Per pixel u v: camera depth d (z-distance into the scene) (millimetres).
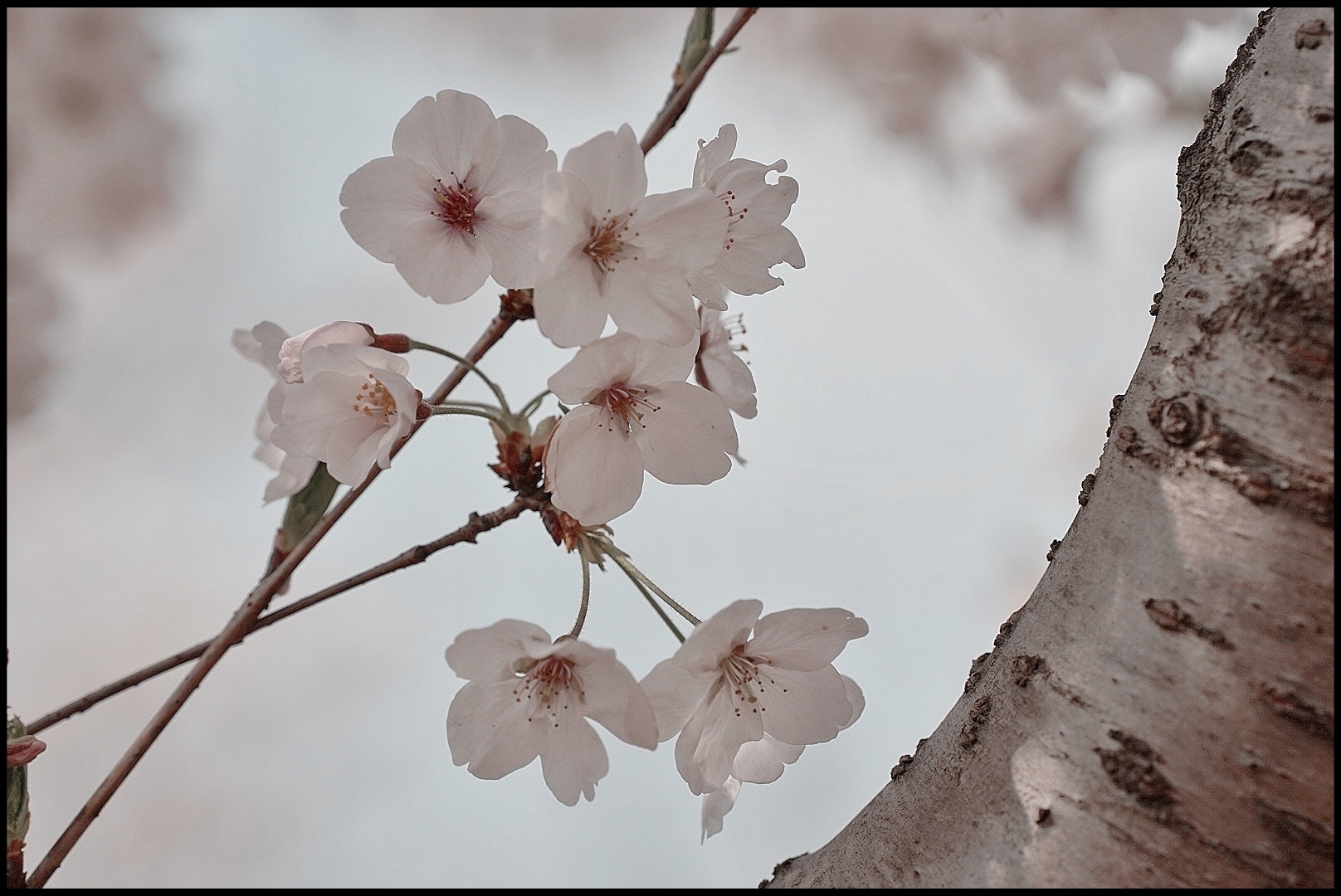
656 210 575
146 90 1252
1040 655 559
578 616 591
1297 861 539
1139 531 555
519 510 603
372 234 595
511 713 583
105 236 1297
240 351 666
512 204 594
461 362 605
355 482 595
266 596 608
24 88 1193
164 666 614
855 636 585
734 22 641
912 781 567
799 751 599
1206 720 543
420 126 592
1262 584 544
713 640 579
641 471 591
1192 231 564
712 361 623
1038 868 547
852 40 1274
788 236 610
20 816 590
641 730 569
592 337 574
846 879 565
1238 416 548
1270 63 562
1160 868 542
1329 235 546
